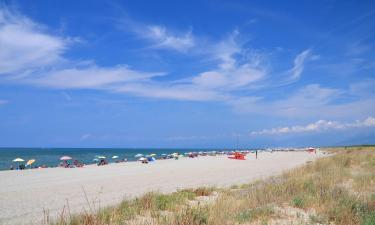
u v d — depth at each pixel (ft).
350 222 29.14
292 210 34.35
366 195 37.70
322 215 31.30
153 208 33.22
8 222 41.04
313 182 46.75
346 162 88.89
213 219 28.32
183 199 44.04
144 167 143.02
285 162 172.04
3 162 236.43
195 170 121.29
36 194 64.28
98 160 232.73
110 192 65.98
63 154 408.26
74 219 29.43
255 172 108.78
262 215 31.63
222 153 357.20
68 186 76.74
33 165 206.28
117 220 29.35
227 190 57.26
